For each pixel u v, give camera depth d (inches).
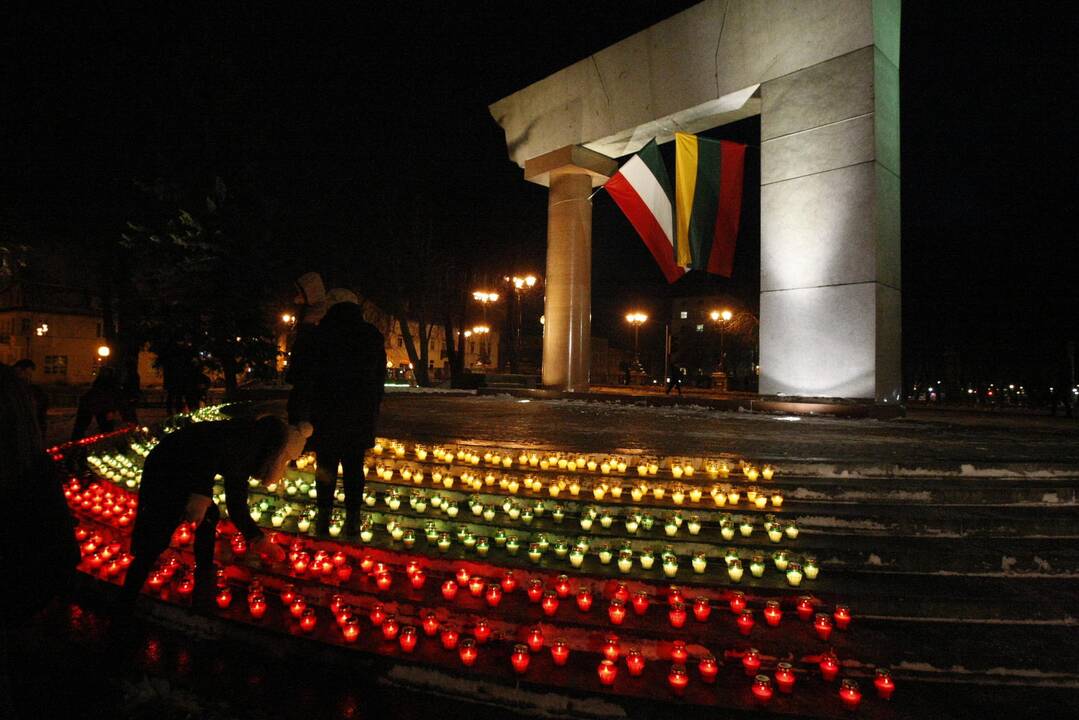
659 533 184.5
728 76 540.7
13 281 954.7
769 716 119.8
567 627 145.9
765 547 170.9
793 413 461.1
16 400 85.8
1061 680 129.3
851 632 142.0
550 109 683.4
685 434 321.4
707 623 147.2
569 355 669.3
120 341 954.1
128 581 147.3
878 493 200.5
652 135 637.3
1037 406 1216.2
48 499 87.3
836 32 478.6
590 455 238.7
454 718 124.5
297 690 134.2
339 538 189.5
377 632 150.9
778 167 504.7
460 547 184.1
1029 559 162.7
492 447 255.6
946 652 134.6
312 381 186.5
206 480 151.6
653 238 605.6
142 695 134.5
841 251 470.0
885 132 472.7
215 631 156.9
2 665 85.6
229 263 736.3
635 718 123.0
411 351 1261.1
